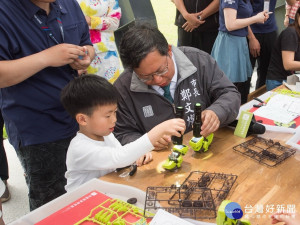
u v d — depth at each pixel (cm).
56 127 158
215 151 133
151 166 124
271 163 122
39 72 147
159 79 137
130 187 108
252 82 402
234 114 149
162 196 104
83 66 157
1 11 135
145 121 156
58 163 163
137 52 127
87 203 99
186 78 159
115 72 249
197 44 310
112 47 244
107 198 101
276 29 313
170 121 119
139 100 155
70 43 159
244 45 267
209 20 291
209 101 167
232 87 162
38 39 146
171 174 118
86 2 217
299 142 138
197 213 95
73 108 125
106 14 231
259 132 143
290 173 116
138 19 268
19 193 242
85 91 120
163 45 131
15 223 96
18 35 140
